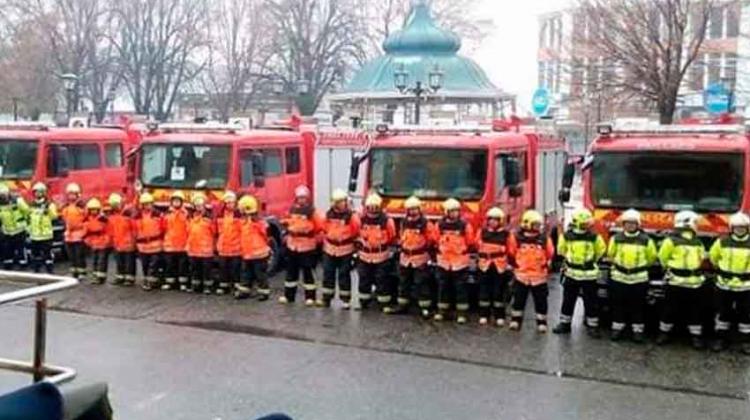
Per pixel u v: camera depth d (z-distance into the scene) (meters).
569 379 9.52
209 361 10.04
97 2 38.81
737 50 32.12
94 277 14.55
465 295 12.05
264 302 13.25
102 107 39.03
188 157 14.63
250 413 8.28
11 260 15.28
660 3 25.31
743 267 10.48
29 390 2.22
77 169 17.09
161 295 13.66
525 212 12.55
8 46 38.91
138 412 8.26
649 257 10.95
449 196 12.84
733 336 10.91
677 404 8.72
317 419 8.13
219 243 13.59
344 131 17.11
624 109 30.81
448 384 9.28
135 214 14.31
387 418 8.17
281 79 41.41
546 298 11.55
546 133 16.53
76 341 10.86
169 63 40.31
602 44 26.97
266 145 15.43
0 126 17.09
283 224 15.77
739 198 11.24
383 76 32.09
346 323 11.95
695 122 14.11
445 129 13.58
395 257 12.62
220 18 41.38
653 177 11.61
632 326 11.12
